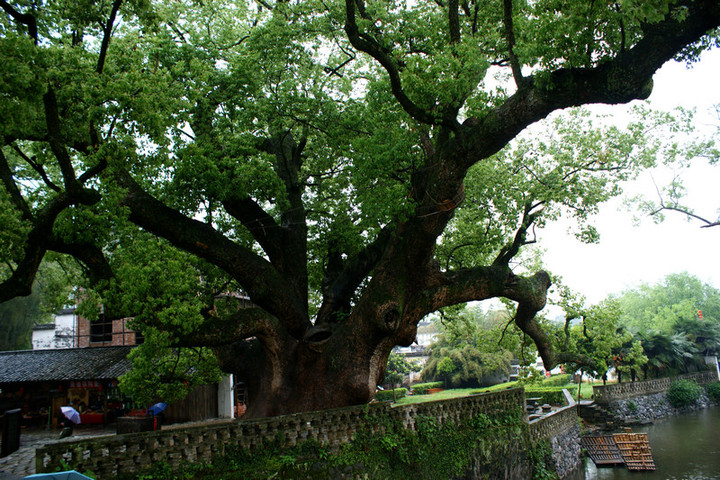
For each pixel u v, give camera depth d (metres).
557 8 9.58
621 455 22.91
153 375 13.97
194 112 13.66
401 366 47.69
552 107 11.16
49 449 8.49
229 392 24.48
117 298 11.02
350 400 13.22
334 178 17.27
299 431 11.44
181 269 12.26
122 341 26.14
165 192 13.57
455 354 54.56
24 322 34.78
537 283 16.70
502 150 17.00
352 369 13.30
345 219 15.96
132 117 9.65
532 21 11.09
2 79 7.73
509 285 15.62
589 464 23.27
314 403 13.36
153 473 9.30
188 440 9.89
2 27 9.16
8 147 14.72
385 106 12.88
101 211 9.99
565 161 16.17
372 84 12.75
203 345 12.80
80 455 8.70
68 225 9.63
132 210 12.22
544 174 16.38
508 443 16.58
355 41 11.23
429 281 13.94
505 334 23.91
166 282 11.36
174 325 11.62
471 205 16.80
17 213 9.13
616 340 26.84
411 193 13.43
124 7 10.70
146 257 11.70
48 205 9.85
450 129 12.05
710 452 24.86
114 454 9.03
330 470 11.30
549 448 19.28
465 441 14.88
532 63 10.76
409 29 13.41
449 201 12.26
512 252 16.50
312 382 13.58
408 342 14.25
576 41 9.74
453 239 18.69
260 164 13.00
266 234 15.61
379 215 13.81
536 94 11.06
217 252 13.08
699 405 41.84
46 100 9.04
